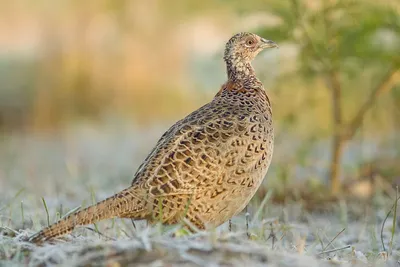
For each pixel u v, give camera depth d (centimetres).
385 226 1641
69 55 4275
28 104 4181
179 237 1119
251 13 2091
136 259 1041
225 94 1438
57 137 3741
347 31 1961
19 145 3494
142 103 4316
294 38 2022
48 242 1198
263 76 2131
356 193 2077
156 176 1249
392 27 1970
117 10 4334
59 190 2103
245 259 1043
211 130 1293
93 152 3212
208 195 1271
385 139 2511
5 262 1100
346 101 2362
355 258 1273
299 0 1995
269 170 2203
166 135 1327
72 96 4253
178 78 4403
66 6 4284
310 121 2330
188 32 4422
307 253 1227
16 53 4588
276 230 1541
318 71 2064
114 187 2145
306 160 2212
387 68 2144
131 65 4350
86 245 1098
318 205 1967
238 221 1625
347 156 2478
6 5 4753
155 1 4319
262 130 1343
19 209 1666
